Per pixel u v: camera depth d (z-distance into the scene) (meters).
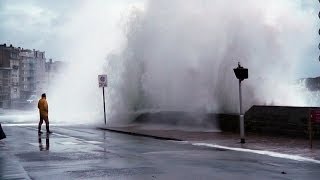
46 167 10.96
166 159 12.26
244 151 13.77
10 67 141.25
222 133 19.73
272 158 12.17
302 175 9.55
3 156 13.20
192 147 15.20
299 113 16.72
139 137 19.50
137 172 10.10
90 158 12.62
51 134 21.55
